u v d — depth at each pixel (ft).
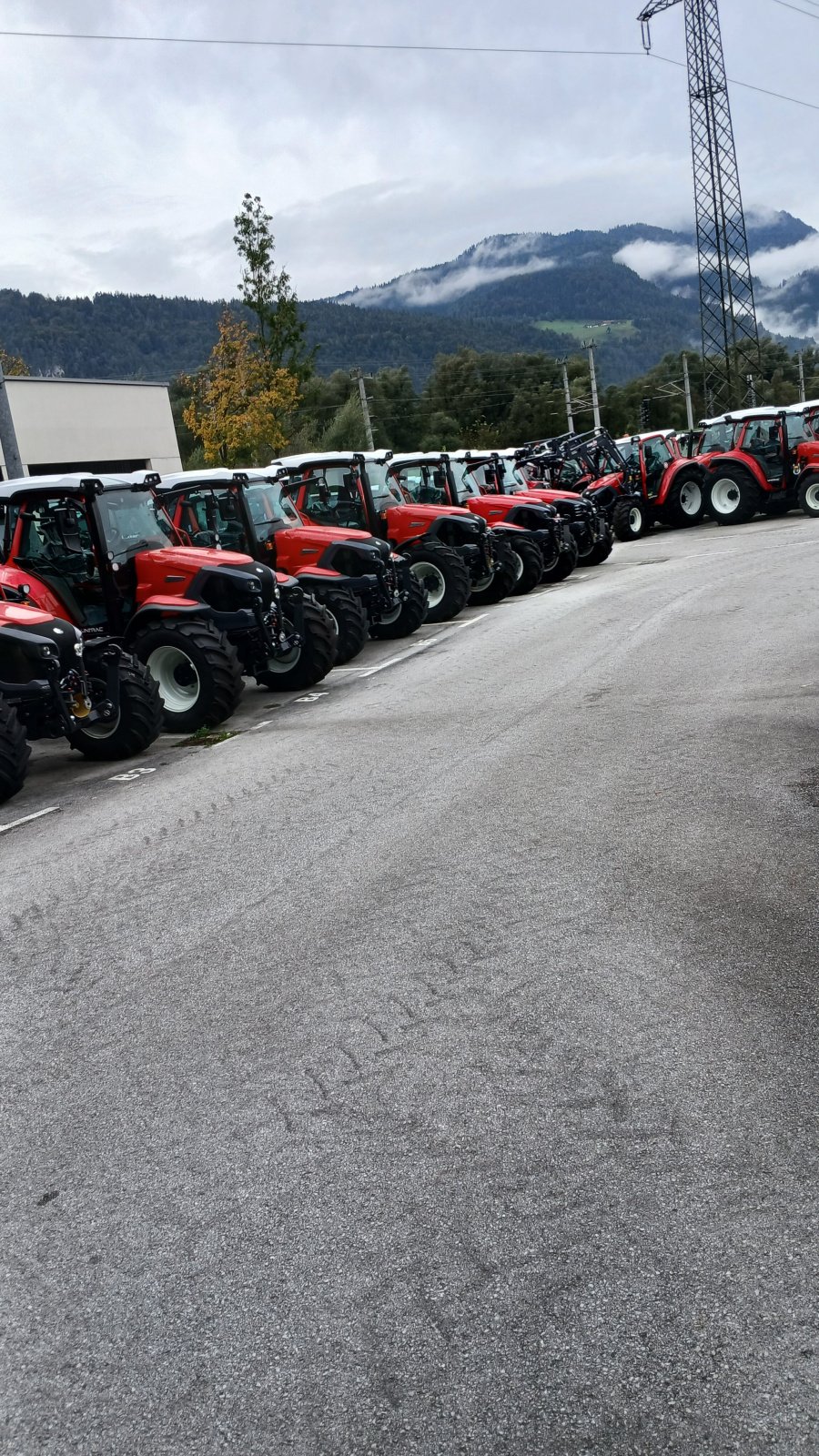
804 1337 6.59
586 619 40.14
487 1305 7.12
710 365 210.38
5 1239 8.38
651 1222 7.72
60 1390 6.87
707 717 22.79
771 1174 8.09
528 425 301.63
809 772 18.12
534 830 16.62
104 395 97.66
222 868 16.60
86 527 29.12
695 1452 5.94
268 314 99.50
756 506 75.77
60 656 25.27
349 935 13.41
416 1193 8.32
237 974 12.67
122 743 26.91
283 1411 6.50
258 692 34.88
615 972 11.61
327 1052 10.61
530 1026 10.65
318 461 43.37
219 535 36.65
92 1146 9.50
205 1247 8.01
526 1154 8.64
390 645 41.09
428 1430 6.26
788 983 10.99
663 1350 6.61
